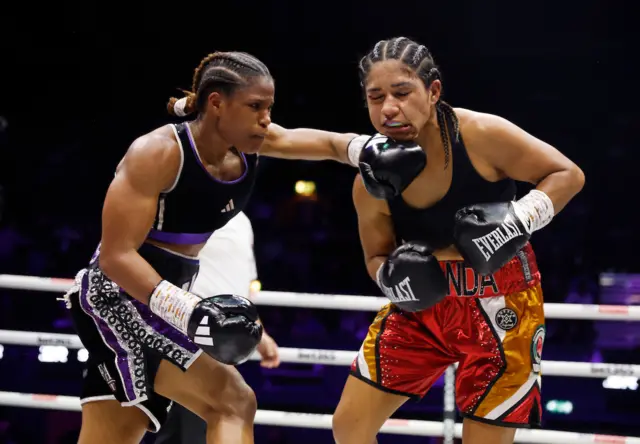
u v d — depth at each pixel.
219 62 2.22
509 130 2.31
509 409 2.41
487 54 8.35
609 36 8.07
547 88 8.40
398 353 2.55
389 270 2.33
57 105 8.77
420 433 3.23
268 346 2.98
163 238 2.32
